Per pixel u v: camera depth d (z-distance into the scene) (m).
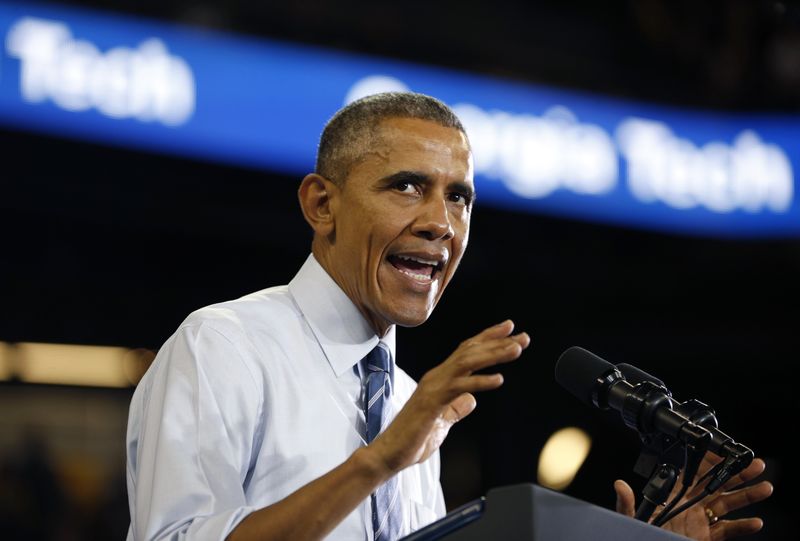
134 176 18.50
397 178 6.00
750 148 23.22
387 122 6.12
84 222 19.94
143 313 21.11
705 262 23.83
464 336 24.52
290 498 4.86
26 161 17.39
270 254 21.73
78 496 19.95
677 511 5.62
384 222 5.98
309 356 6.16
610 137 22.02
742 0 23.28
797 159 23.03
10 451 19.66
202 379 5.61
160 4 17.08
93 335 20.62
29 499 19.55
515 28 22.44
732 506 6.33
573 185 21.41
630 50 23.94
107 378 20.72
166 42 17.08
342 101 18.88
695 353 26.08
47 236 20.03
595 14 23.75
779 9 23.30
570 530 4.04
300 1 18.73
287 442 5.84
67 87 16.11
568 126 21.55
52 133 15.96
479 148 20.50
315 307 6.29
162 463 5.33
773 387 26.19
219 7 17.80
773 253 23.16
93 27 16.41
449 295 24.03
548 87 21.53
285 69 18.30
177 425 5.46
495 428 24.66
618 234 23.16
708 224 22.81
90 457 20.25
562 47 23.22
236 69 17.75
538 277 23.88
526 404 24.73
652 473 5.58
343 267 6.23
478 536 4.02
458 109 20.42
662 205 22.38
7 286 19.94
